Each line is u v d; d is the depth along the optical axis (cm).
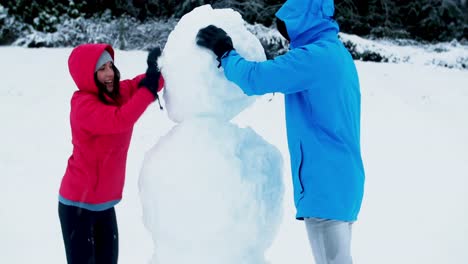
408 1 1702
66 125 758
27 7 1288
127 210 497
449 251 424
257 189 236
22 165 616
